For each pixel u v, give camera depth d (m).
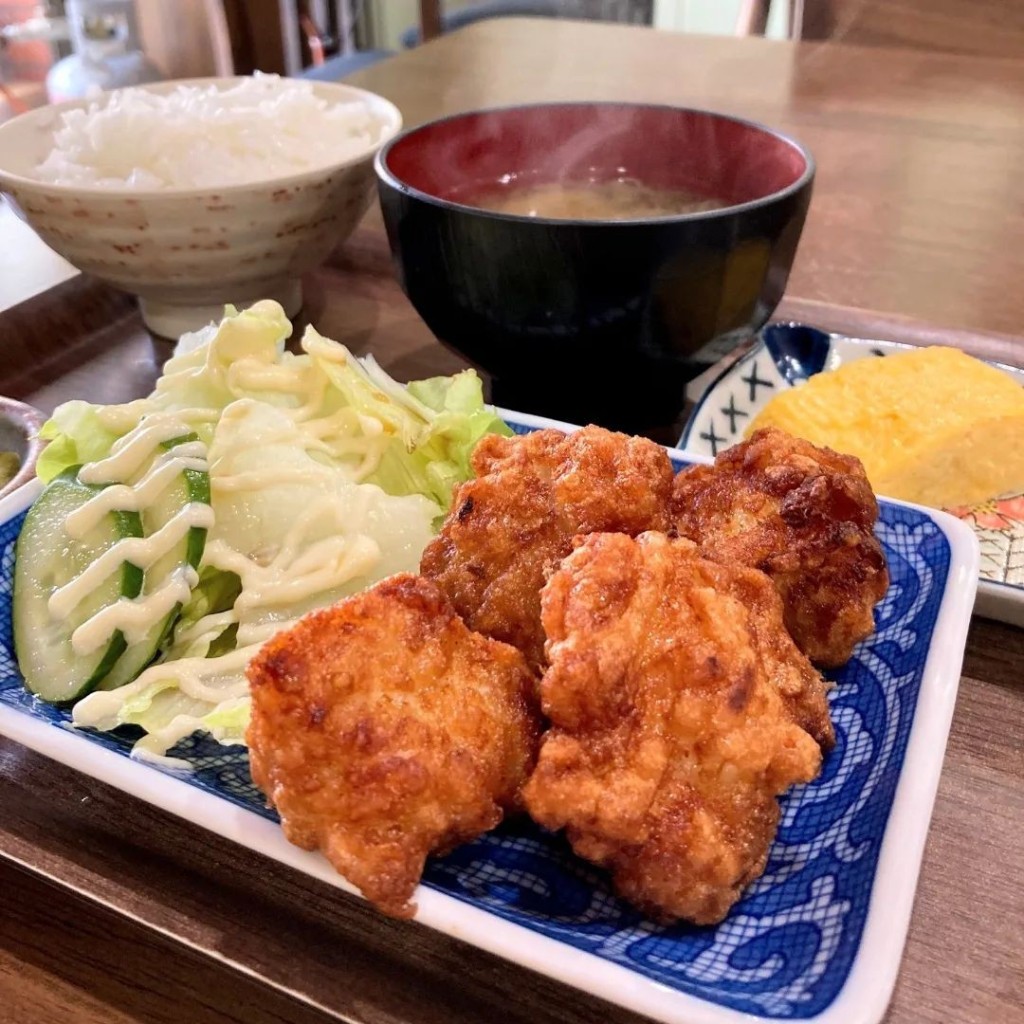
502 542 0.21
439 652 0.18
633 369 0.27
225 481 0.24
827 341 0.31
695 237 0.24
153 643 0.22
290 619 0.23
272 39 0.76
